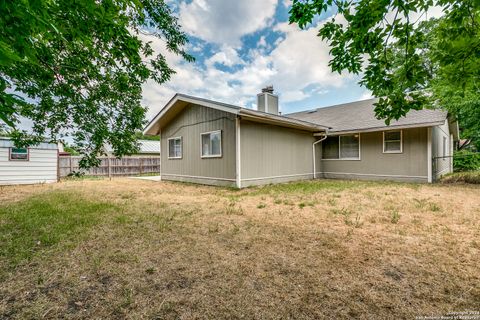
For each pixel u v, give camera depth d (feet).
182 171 32.09
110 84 12.01
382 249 8.11
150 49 13.34
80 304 5.30
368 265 6.99
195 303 5.31
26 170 31.07
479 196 17.98
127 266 7.05
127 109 13.42
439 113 28.94
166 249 8.30
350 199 17.04
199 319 4.82
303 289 5.81
